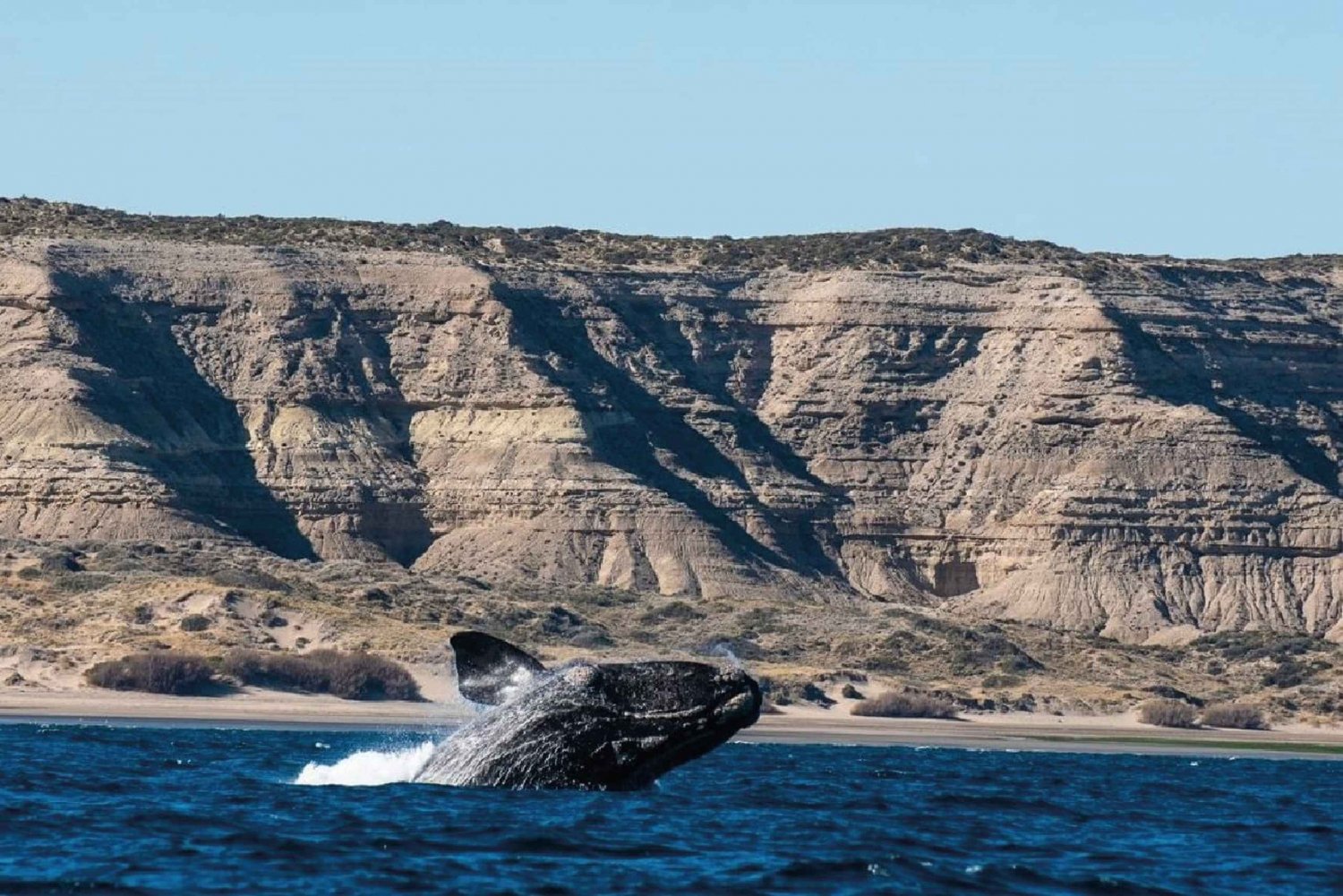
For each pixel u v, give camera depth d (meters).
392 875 98.94
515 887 96.56
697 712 107.00
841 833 123.94
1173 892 105.62
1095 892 103.88
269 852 104.88
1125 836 137.75
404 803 116.06
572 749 109.56
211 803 126.62
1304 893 108.19
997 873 107.94
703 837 114.75
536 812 111.50
